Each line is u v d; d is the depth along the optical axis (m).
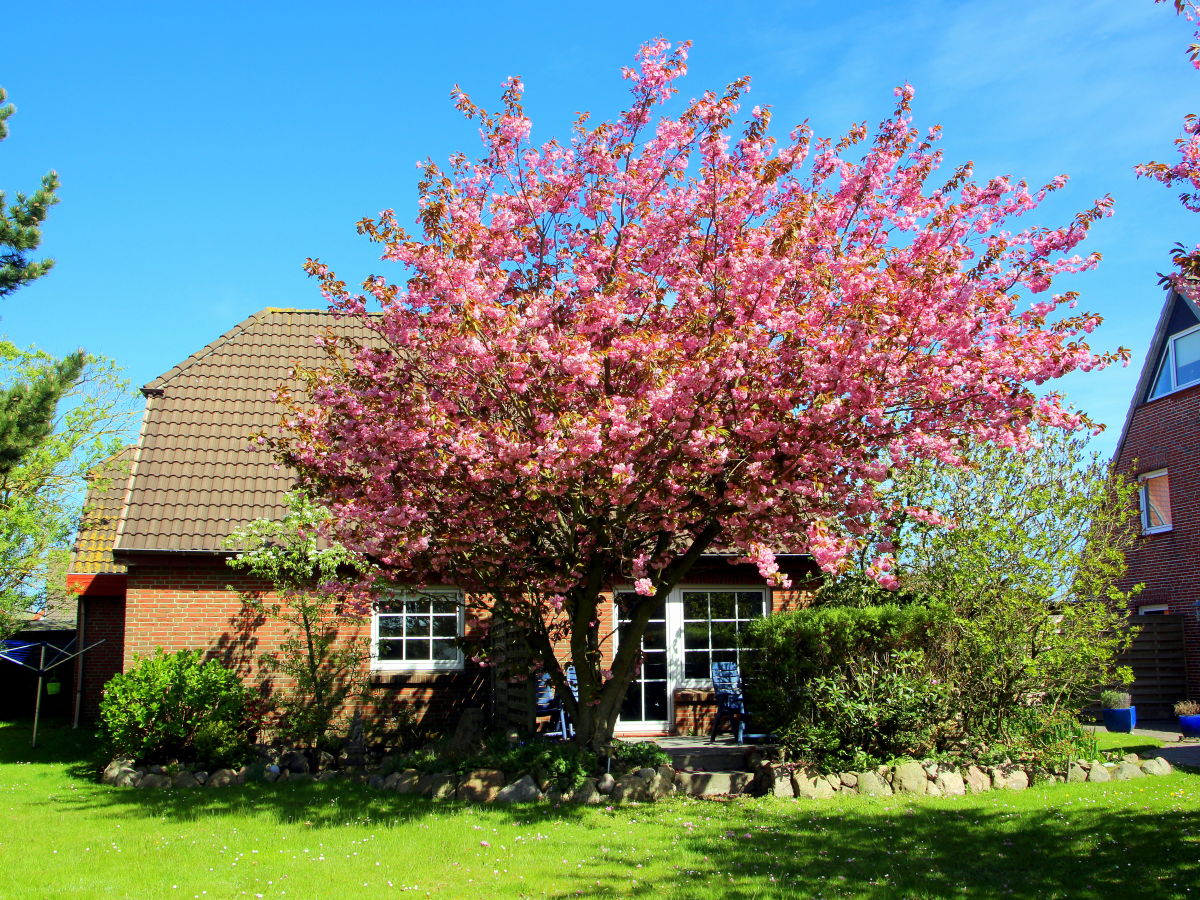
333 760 11.87
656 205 9.41
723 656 14.41
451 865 7.20
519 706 11.63
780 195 9.59
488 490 8.77
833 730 10.17
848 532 9.35
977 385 8.38
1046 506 11.88
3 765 12.95
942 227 8.91
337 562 11.99
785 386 8.57
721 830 8.22
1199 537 19.03
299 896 6.48
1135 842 7.60
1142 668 19.16
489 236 9.05
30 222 13.73
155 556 13.02
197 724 11.52
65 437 23.17
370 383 9.06
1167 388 20.23
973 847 7.60
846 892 6.46
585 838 7.98
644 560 8.91
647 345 8.14
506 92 9.38
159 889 6.66
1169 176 7.05
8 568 21.05
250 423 14.90
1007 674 10.78
